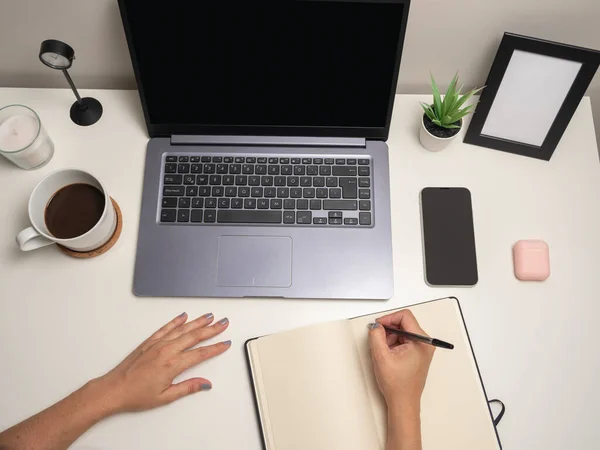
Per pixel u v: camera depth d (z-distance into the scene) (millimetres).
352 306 798
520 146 870
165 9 714
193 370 764
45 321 784
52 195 782
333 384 737
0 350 769
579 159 881
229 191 836
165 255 807
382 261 810
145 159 863
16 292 796
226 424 742
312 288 794
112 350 774
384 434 726
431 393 743
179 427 740
